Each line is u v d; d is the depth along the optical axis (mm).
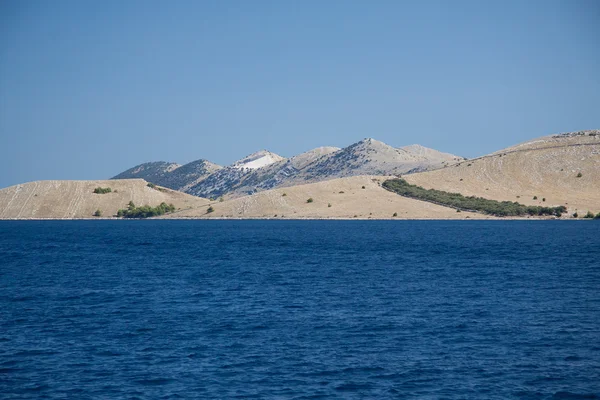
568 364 59594
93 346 65938
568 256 163625
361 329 73375
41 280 119375
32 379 55594
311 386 53750
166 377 55938
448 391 52688
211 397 51344
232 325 75625
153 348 65062
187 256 175500
